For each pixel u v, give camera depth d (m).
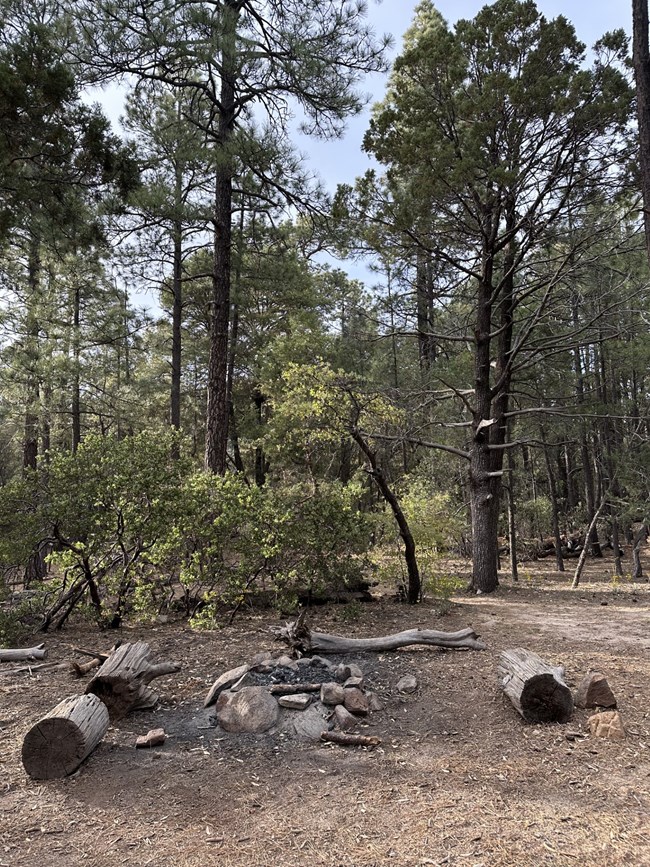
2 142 7.31
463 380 14.99
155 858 2.92
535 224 11.63
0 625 6.89
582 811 3.24
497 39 10.63
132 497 7.77
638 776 3.63
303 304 18.67
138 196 9.80
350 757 4.01
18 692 5.22
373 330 16.66
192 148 10.52
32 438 16.44
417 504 10.62
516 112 10.45
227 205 11.92
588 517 20.83
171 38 9.57
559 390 15.80
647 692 5.10
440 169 10.12
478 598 11.60
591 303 13.24
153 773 3.81
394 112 10.89
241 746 4.20
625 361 14.33
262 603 8.94
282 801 3.45
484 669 5.73
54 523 7.57
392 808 3.33
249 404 21.05
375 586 11.70
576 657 6.25
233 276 17.06
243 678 4.99
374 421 12.52
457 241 12.53
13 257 15.15
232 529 7.98
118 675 4.60
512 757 3.94
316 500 8.39
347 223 11.56
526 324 13.77
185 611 8.69
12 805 3.46
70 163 8.27
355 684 4.96
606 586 14.35
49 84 7.36
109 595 8.04
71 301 17.06
